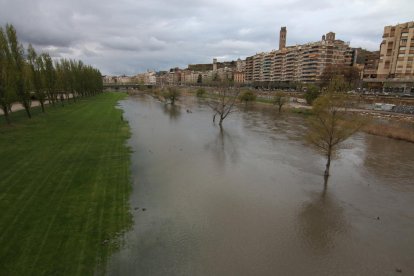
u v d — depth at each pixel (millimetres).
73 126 48406
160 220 18781
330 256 15820
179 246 16062
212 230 17906
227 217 19609
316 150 37719
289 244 16766
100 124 52219
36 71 59375
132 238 16516
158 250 15609
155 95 156375
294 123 60562
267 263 15016
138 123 58375
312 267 14875
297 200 22672
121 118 59875
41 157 29406
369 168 30906
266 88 183375
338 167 31078
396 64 101688
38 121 50938
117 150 34438
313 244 16859
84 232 16328
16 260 13461
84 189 22156
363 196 23719
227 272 14211
